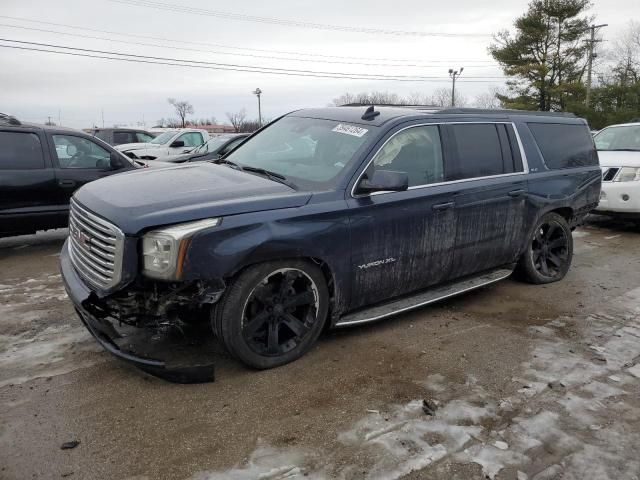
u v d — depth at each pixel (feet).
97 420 9.99
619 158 28.14
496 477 8.70
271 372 11.93
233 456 9.05
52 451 9.07
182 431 9.71
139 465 8.77
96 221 10.96
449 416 10.41
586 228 30.42
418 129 14.51
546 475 8.79
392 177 12.37
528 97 143.13
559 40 140.67
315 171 13.28
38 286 17.74
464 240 15.35
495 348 13.62
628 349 13.73
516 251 17.44
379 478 8.59
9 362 12.21
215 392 11.04
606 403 11.04
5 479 8.36
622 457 9.29
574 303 17.22
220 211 10.83
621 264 22.33
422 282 14.73
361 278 13.07
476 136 16.06
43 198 22.35
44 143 22.57
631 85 148.46
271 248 11.18
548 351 13.51
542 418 10.42
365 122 14.26
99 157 24.22
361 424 10.06
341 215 12.35
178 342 13.10
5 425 9.77
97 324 11.18
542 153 18.13
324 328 13.42
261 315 11.66
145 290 10.74
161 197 11.15
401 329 14.69
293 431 9.79
